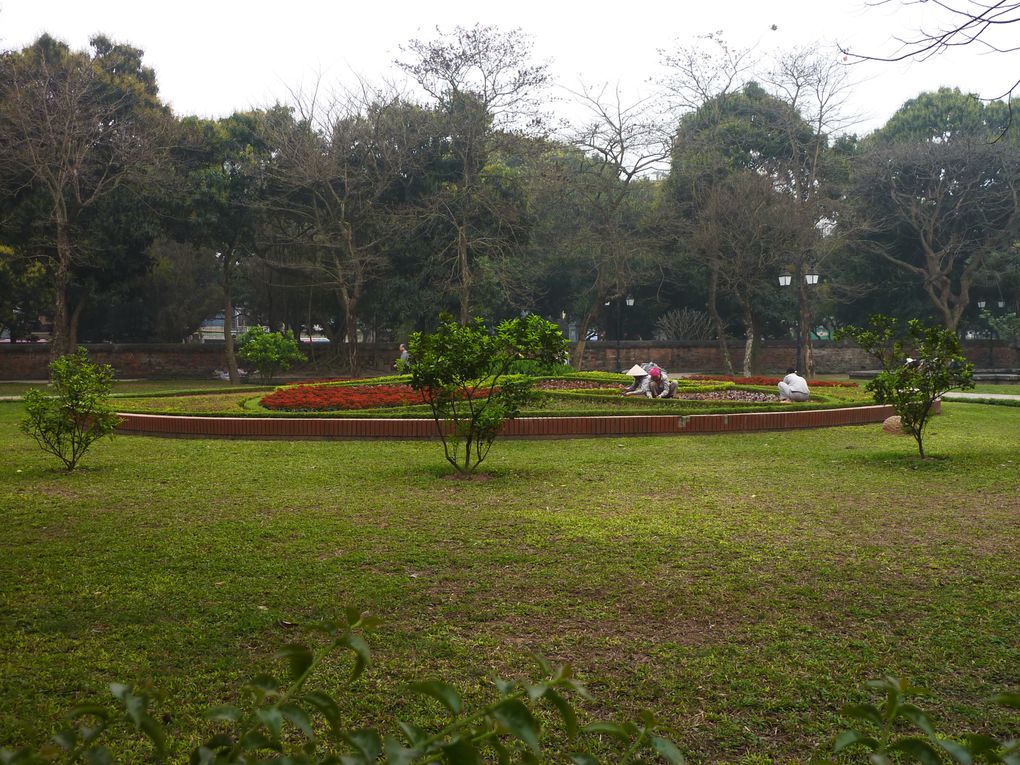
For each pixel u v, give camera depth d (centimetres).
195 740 312
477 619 448
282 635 421
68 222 2670
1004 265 3788
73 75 2667
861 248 3847
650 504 746
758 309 3972
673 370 4116
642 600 480
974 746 118
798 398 1708
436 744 118
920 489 821
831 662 391
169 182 2938
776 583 512
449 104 3095
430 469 938
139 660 387
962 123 3847
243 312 4656
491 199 3147
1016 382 3166
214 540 612
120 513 708
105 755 109
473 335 886
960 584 511
